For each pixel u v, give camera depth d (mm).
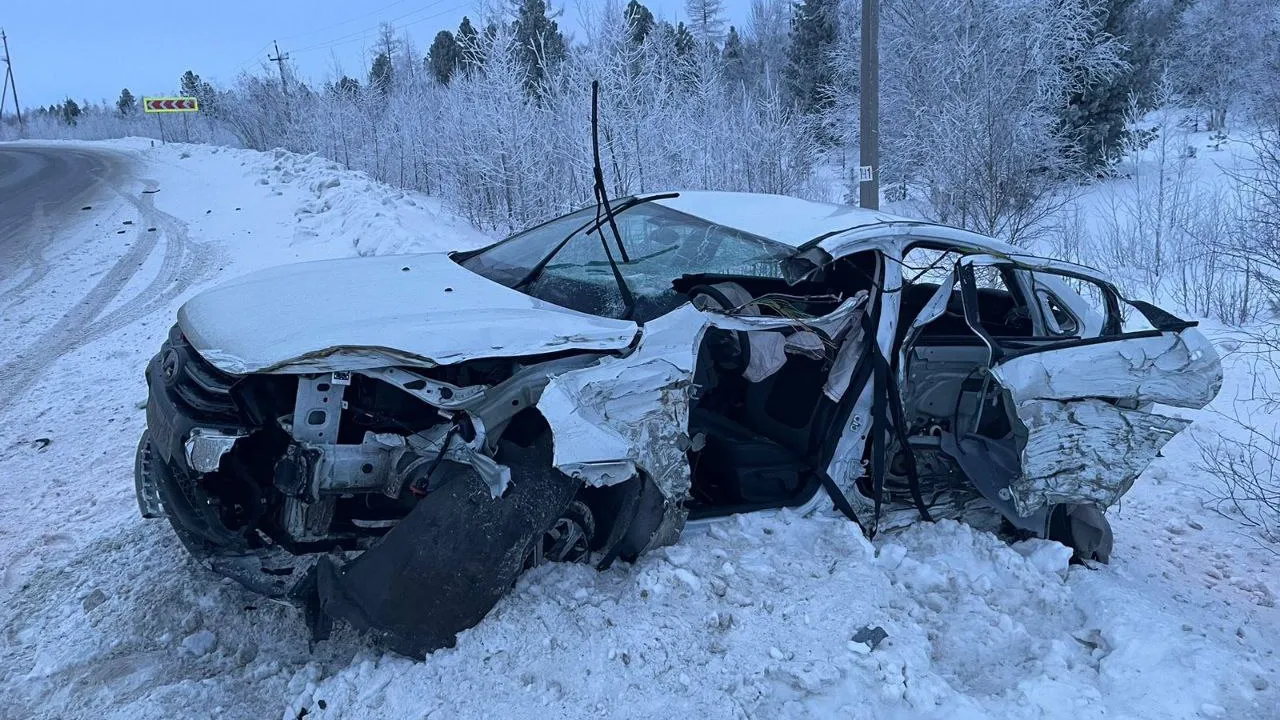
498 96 14719
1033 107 15078
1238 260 8742
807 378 3879
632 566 3283
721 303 3443
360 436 2916
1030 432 3699
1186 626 3270
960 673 3014
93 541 3912
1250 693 2828
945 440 4000
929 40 16547
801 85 25656
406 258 4203
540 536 2844
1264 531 4883
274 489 3004
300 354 2717
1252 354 7715
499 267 4043
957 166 12742
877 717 2684
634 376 3002
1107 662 3035
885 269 3727
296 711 2666
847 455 3711
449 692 2656
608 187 12602
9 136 68562
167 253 13164
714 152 14336
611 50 13250
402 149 20797
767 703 2709
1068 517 4012
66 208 19312
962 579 3514
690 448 3676
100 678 2873
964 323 4520
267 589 2926
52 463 5047
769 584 3236
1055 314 4516
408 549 2732
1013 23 15820
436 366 2793
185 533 3104
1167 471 5703
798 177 14953
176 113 44906
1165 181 12477
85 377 6957
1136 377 3848
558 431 2797
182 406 2879
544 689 2689
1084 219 12969
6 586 3553
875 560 3492
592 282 3664
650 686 2723
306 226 14086
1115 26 18188
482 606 2795
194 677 2895
